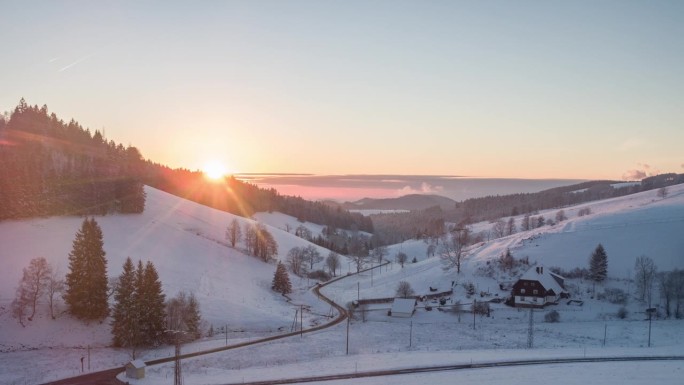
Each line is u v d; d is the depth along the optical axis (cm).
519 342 9600
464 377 6994
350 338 10075
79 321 9769
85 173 17788
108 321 10000
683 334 9844
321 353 8925
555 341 9638
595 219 17550
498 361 7888
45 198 15788
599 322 11044
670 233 15000
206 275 14088
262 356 8700
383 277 17388
